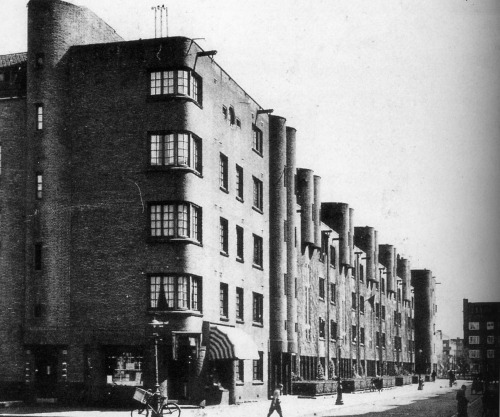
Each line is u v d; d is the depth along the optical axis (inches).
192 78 1615.4
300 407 1621.6
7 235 1619.1
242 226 1908.2
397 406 1729.8
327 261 2906.0
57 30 1603.1
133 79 1579.7
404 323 4911.4
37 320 1550.2
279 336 2132.1
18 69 1663.4
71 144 1588.3
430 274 5457.7
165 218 1545.3
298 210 2495.1
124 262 1542.8
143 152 1560.0
